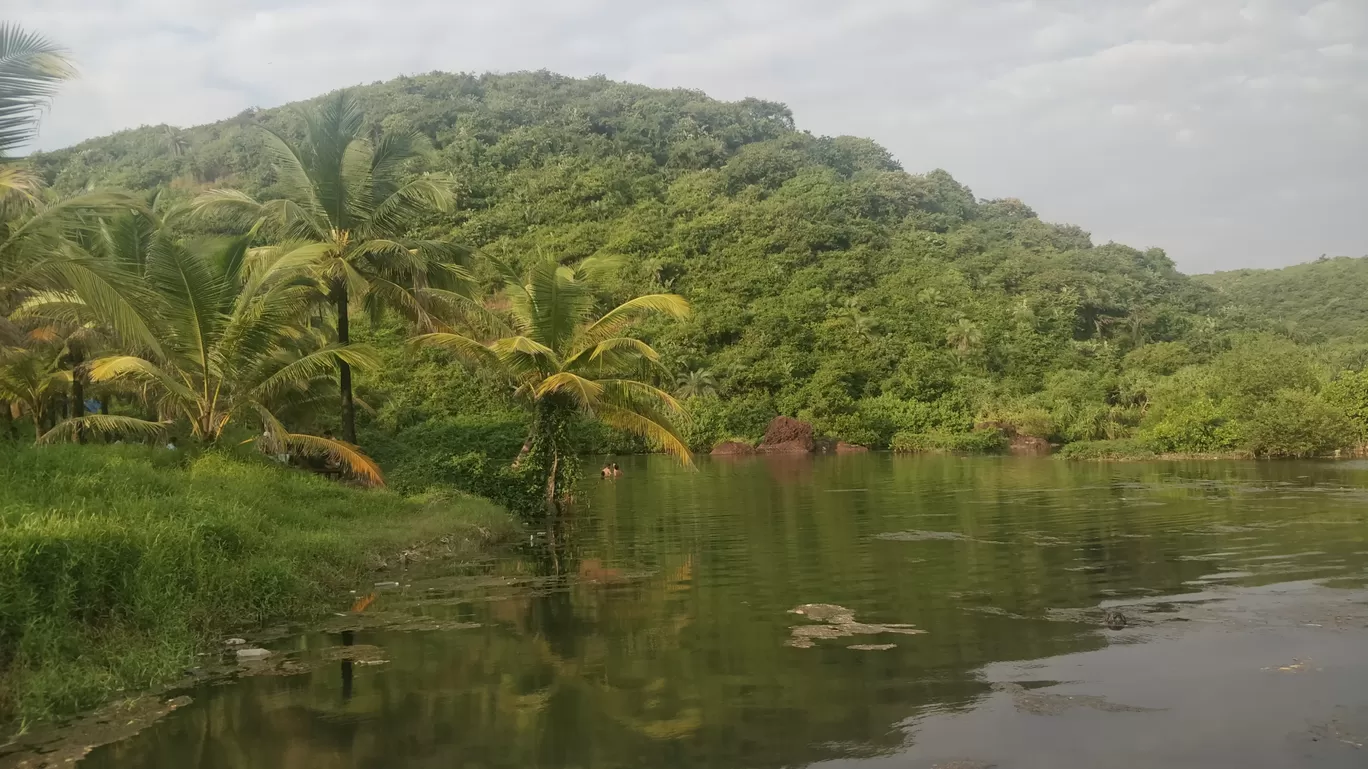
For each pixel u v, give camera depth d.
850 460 49.25
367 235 20.27
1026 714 6.09
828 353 70.06
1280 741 5.53
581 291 21.34
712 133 123.12
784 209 91.81
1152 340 83.19
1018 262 89.94
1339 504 19.48
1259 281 126.62
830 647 7.94
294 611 9.96
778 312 72.44
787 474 36.41
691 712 6.22
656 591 10.90
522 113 113.44
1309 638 8.01
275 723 6.16
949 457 51.75
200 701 6.68
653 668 7.35
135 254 17.19
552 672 7.29
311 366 17.78
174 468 15.16
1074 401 64.69
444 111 108.88
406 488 20.45
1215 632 8.28
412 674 7.31
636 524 18.78
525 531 17.84
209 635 8.67
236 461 16.39
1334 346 71.88
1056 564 12.41
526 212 87.69
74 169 84.06
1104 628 8.54
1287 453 39.38
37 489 10.73
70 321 16.64
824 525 17.89
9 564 7.46
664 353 66.56
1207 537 14.70
